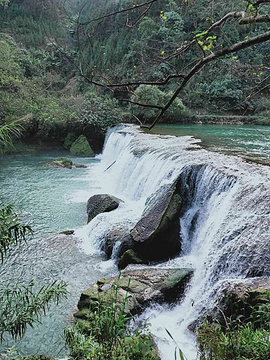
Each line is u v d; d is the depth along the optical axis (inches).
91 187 556.7
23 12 1419.8
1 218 154.6
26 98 861.8
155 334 219.3
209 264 268.1
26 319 159.3
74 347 161.8
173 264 300.4
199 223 335.6
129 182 490.3
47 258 325.7
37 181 588.7
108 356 145.2
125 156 563.5
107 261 325.1
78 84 1041.5
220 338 142.8
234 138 600.7
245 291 194.4
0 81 826.8
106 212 402.9
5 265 309.1
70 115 850.8
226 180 319.3
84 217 430.9
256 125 828.0
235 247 246.1
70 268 310.3
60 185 565.9
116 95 934.4
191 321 223.0
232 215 279.7
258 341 132.1
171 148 491.8
